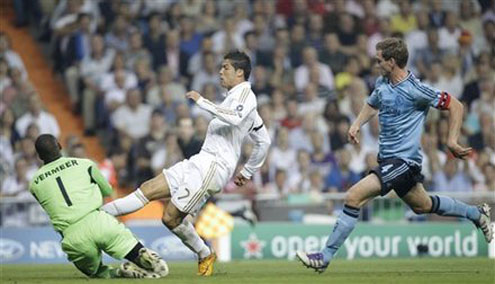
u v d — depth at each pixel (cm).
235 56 4038
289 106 7900
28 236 6262
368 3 8781
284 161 7594
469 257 6494
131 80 7994
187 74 8194
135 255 3997
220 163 4053
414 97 3969
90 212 3991
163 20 8356
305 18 8581
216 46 8338
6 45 7838
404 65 3988
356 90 8106
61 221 3981
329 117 7894
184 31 8294
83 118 8062
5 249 6238
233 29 8425
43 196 4012
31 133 7269
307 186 7500
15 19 8831
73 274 4525
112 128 7794
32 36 8775
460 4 8925
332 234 4038
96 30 8250
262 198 6688
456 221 6888
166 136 7400
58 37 8300
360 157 7662
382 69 3994
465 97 8625
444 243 6644
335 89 8288
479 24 8938
